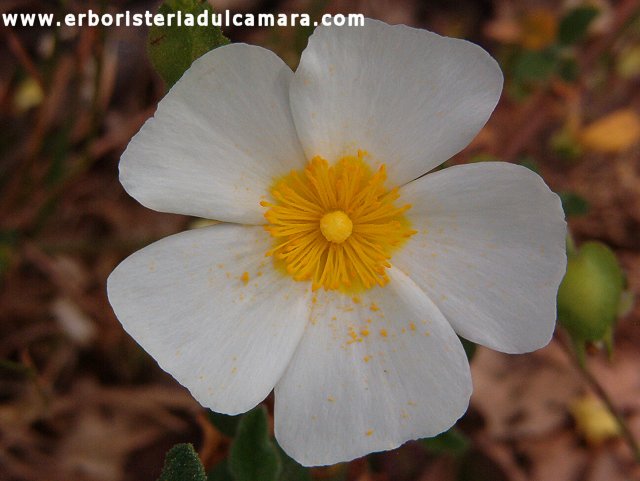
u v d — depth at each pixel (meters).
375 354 0.07
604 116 0.14
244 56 0.06
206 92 0.06
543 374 0.12
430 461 0.12
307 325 0.07
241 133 0.06
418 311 0.06
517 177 0.06
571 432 0.12
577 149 0.13
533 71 0.12
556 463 0.12
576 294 0.07
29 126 0.12
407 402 0.06
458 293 0.06
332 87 0.06
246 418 0.07
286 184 0.07
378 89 0.06
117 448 0.11
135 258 0.06
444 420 0.06
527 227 0.06
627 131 0.13
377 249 0.07
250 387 0.06
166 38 0.06
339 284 0.07
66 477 0.10
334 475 0.08
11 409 0.11
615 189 0.14
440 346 0.06
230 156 0.06
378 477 0.10
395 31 0.06
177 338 0.06
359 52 0.06
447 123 0.06
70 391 0.11
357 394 0.06
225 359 0.06
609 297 0.07
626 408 0.12
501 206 0.06
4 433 0.10
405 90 0.06
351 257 0.07
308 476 0.07
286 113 0.06
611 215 0.13
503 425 0.12
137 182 0.06
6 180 0.11
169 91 0.06
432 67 0.06
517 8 0.14
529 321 0.06
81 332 0.11
